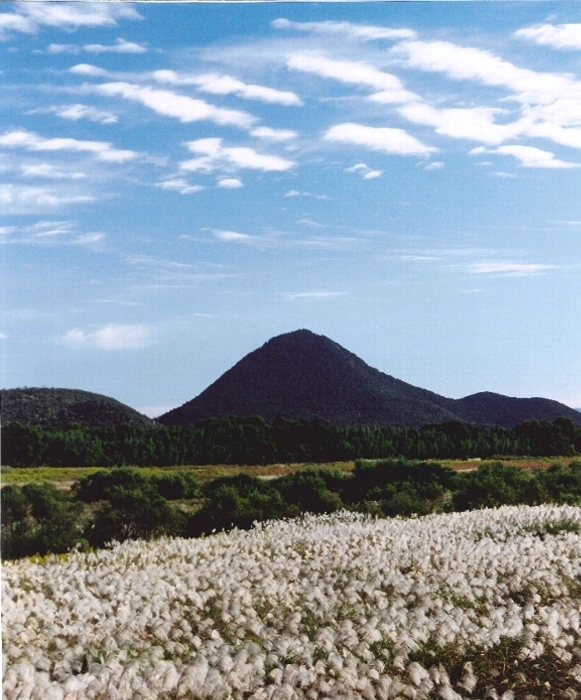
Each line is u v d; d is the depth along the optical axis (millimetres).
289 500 21719
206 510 19562
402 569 12094
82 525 19188
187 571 12109
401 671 7555
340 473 24422
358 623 8953
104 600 10227
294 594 10109
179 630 8305
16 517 18531
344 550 13430
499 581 11109
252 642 7875
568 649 7914
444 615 8508
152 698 6516
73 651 7816
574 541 13906
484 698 7059
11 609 9156
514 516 17281
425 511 21156
